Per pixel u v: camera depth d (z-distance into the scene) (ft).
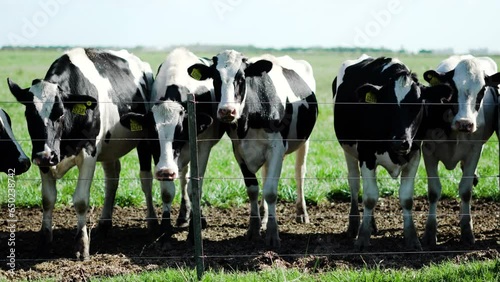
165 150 32.78
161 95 35.65
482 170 53.52
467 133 34.47
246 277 26.76
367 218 33.53
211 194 44.62
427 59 195.21
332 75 157.28
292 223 39.32
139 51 258.98
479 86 34.22
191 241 34.19
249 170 35.47
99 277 28.35
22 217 40.55
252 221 35.37
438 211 41.75
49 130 30.71
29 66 167.12
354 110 36.27
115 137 35.42
